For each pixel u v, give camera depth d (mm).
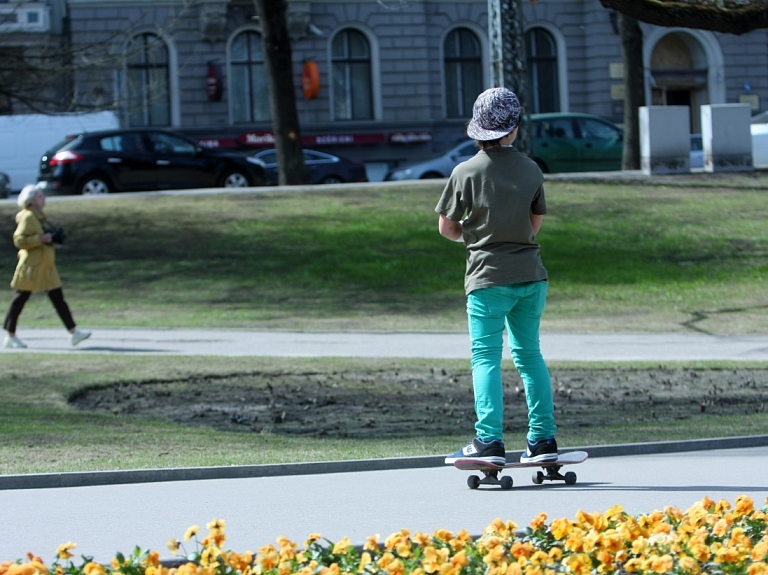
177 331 54000
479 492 21484
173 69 136625
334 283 66875
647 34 148875
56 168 94562
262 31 98312
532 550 14828
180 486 22453
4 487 22188
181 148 98500
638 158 104125
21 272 47750
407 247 74500
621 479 22609
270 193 89062
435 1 144875
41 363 42656
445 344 49656
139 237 77125
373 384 39281
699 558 14531
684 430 29109
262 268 70000
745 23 39000
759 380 39656
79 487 22391
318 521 18938
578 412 33688
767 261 70500
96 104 91250
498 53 89188
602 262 70750
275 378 40438
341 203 85438
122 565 14391
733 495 20625
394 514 19453
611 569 14422
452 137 146125
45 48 84438
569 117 111562
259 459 25062
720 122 95250
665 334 52969
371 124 143125
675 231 77438
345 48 143500
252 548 17016
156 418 33094
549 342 50594
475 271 21250
